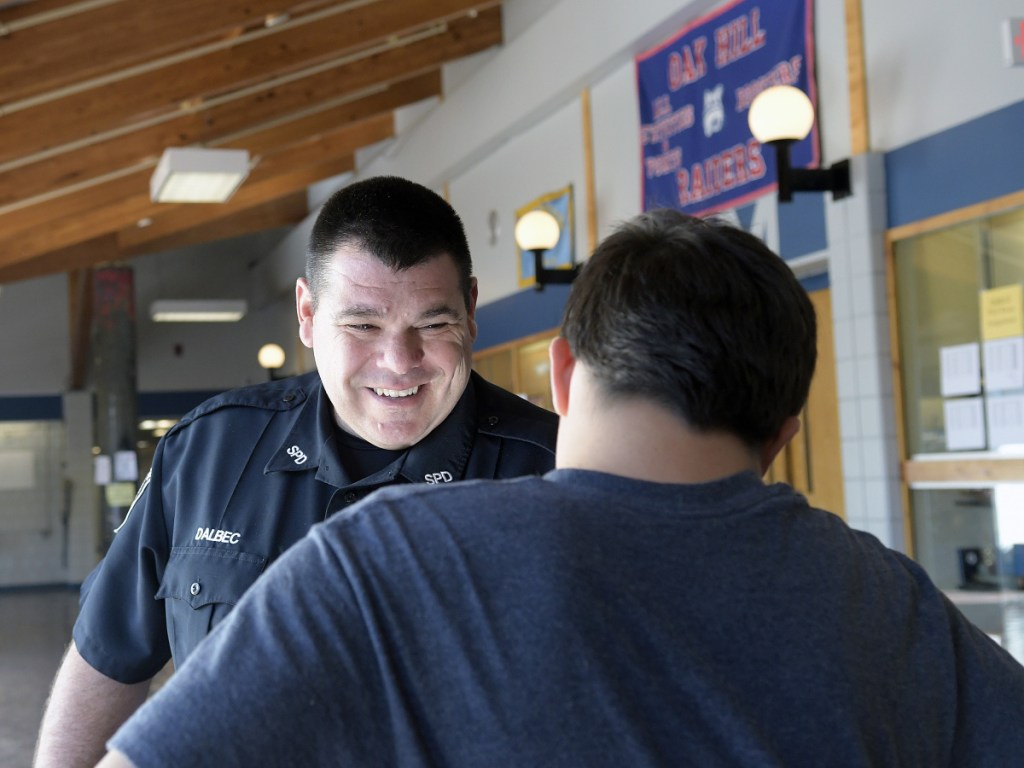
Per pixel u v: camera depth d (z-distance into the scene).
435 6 7.34
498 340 8.35
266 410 1.46
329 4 6.27
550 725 0.76
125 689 1.50
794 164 5.07
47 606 13.45
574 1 6.93
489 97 8.27
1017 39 3.64
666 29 6.07
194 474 1.45
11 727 6.11
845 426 4.69
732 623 0.82
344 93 8.16
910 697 0.89
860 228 4.55
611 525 0.83
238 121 8.01
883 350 4.50
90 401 15.70
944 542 4.34
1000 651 0.98
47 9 5.44
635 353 0.86
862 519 4.61
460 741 0.76
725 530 0.85
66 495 15.61
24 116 6.55
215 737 0.73
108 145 7.78
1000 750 0.91
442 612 0.78
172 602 1.41
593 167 6.99
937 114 4.27
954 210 4.20
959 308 4.23
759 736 0.79
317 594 0.78
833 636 0.84
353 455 1.44
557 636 0.78
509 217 8.25
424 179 9.72
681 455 0.87
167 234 12.26
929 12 4.29
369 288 1.31
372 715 0.77
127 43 5.66
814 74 4.96
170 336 16.00
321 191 12.91
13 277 11.27
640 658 0.79
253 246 16.27
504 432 1.47
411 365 1.34
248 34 6.96
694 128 5.86
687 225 0.91
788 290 0.90
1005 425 4.03
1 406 15.50
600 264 0.91
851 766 0.81
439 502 0.84
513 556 0.80
